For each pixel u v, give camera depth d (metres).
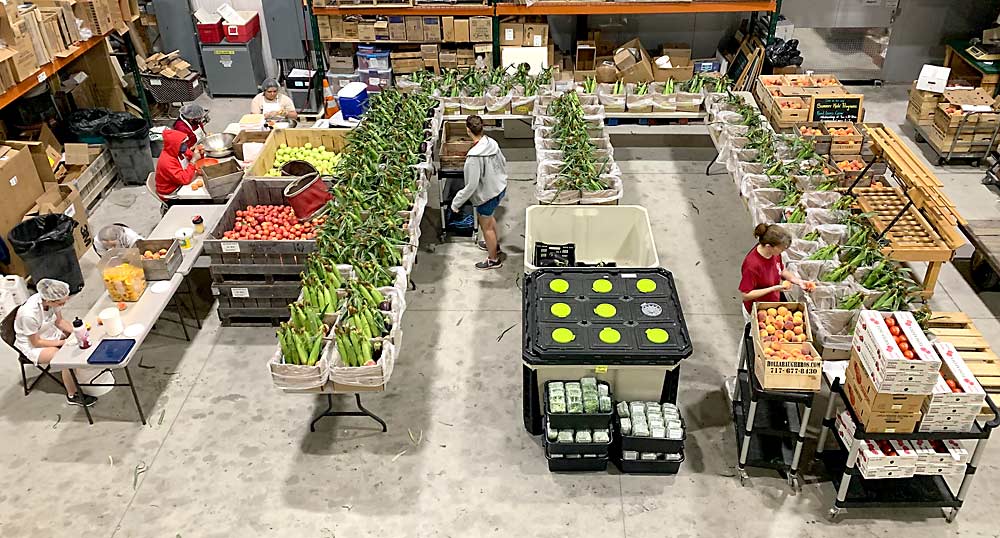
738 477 5.43
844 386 4.96
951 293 7.30
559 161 7.68
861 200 7.55
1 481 5.48
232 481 5.46
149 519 5.19
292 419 5.98
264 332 6.93
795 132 8.60
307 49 11.54
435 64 10.69
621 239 7.09
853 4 11.10
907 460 4.75
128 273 6.01
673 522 5.11
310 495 5.34
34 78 8.07
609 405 5.23
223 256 6.59
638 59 10.52
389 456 5.64
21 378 6.42
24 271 7.52
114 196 9.13
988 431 4.57
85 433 5.88
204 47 11.35
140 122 9.31
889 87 11.69
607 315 5.45
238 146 8.40
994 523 5.07
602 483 5.40
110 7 9.34
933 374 4.30
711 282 7.47
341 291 5.82
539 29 10.38
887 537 4.99
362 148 7.60
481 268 7.73
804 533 5.02
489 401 6.13
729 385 6.06
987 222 7.27
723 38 11.50
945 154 9.32
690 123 10.59
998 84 10.13
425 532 5.07
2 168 7.17
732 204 8.77
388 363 5.28
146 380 6.37
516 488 5.37
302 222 7.08
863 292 5.73
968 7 11.05
